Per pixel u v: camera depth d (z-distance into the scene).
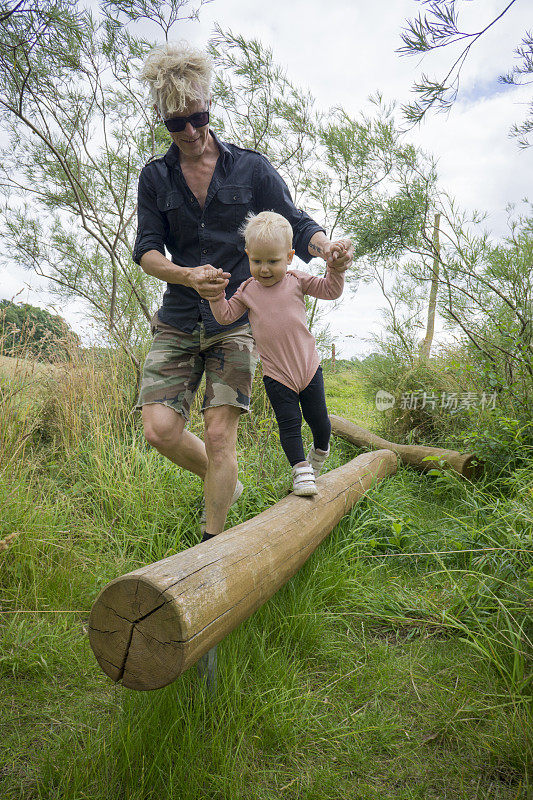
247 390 2.76
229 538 2.14
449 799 1.64
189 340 2.85
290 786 1.70
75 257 5.54
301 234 2.81
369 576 3.10
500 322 4.80
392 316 6.91
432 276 5.19
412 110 1.91
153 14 4.67
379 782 1.72
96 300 5.53
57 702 2.05
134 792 1.61
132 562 3.11
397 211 5.04
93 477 3.89
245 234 2.61
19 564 2.80
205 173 2.79
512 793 1.64
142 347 5.33
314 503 2.90
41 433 4.65
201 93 2.55
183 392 2.86
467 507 3.73
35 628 2.42
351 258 2.47
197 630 1.60
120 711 1.96
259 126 5.65
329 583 2.89
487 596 2.51
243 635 2.32
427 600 2.75
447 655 2.39
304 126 5.61
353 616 2.76
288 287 2.68
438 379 6.35
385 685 2.18
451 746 1.87
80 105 5.06
